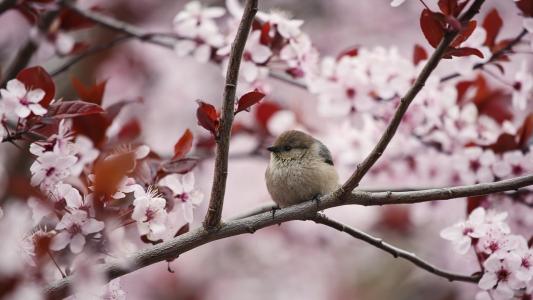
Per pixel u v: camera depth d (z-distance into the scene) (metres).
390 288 15.50
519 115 12.19
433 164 11.30
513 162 9.65
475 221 7.82
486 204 9.39
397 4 6.86
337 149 12.08
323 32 17.16
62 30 10.79
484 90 11.01
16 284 5.92
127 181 7.16
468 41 8.71
